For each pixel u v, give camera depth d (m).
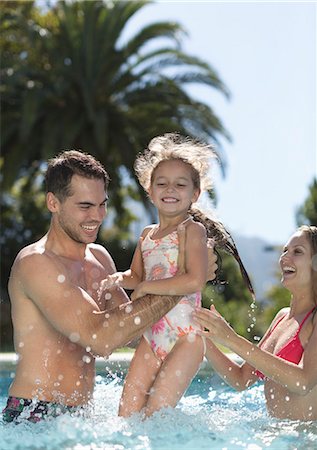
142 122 21.75
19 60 21.44
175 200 3.95
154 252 3.97
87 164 3.90
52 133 20.34
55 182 3.89
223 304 16.83
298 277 4.11
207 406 4.46
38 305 3.73
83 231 3.88
